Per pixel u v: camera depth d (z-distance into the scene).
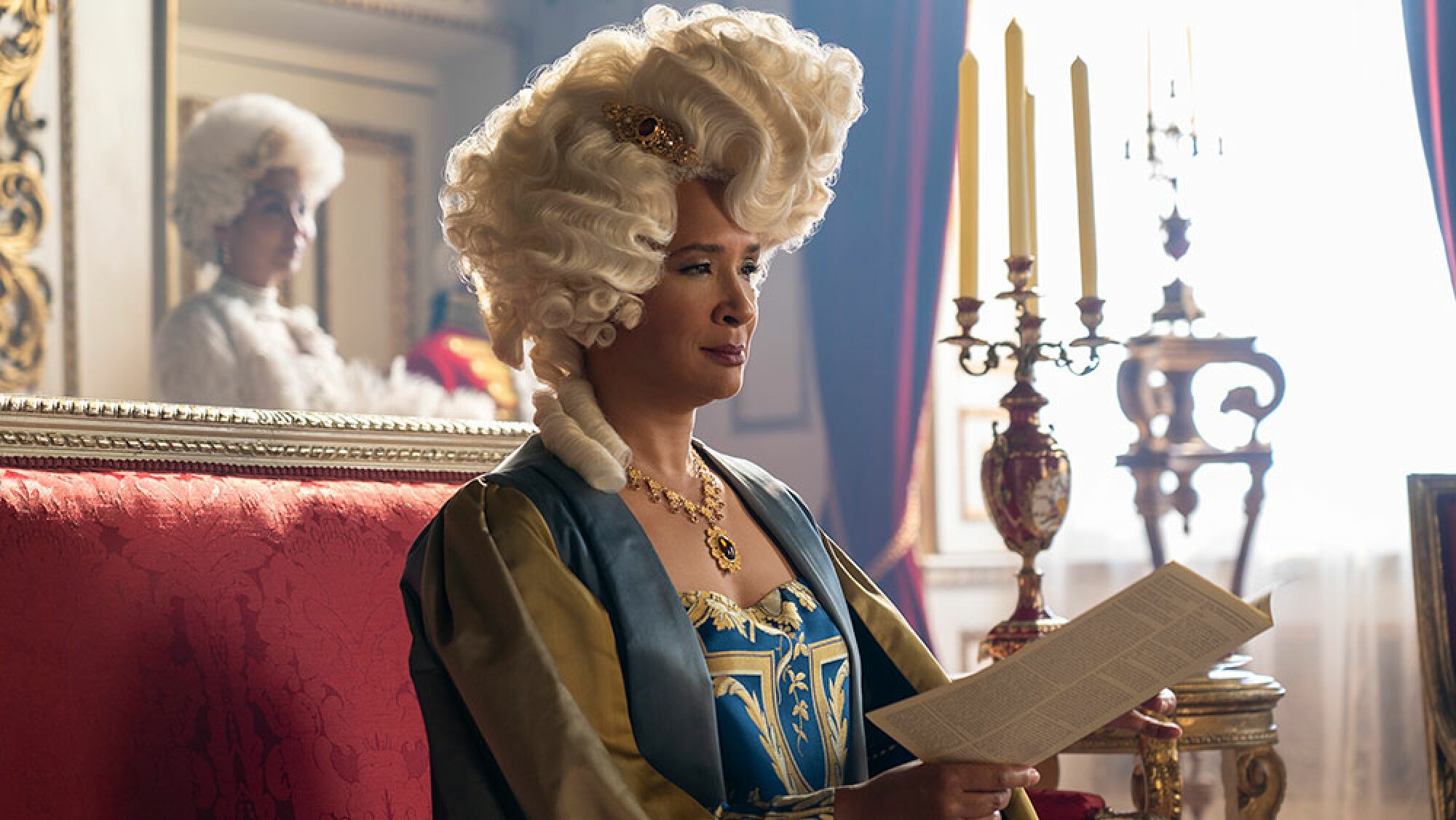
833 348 5.83
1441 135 4.12
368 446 2.02
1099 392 5.19
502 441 2.18
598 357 1.69
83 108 5.64
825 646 1.67
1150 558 5.04
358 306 7.20
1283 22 4.83
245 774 1.68
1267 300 4.83
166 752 1.62
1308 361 4.73
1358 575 4.61
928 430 5.81
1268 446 4.52
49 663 1.55
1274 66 4.84
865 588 1.89
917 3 5.66
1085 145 2.60
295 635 1.77
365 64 7.34
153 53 5.85
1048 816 2.19
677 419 1.69
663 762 1.49
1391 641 4.56
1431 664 2.69
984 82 5.68
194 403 5.75
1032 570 2.66
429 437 2.09
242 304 5.91
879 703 1.84
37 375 5.45
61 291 5.54
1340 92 4.71
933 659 1.84
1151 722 2.16
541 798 1.38
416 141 7.50
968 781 1.44
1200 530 4.91
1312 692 4.68
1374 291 4.62
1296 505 4.74
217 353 5.79
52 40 5.55
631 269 1.58
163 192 5.83
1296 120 4.79
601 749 1.41
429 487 2.05
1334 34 4.72
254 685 1.71
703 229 1.63
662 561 1.60
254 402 5.84
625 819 1.38
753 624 1.60
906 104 5.66
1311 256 4.74
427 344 6.35
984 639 2.65
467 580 1.52
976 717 1.45
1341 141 4.70
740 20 1.74
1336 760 4.62
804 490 6.25
